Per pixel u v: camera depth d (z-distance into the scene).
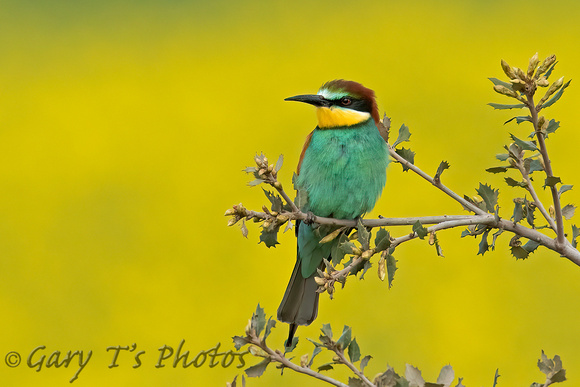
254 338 4.87
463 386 4.48
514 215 5.19
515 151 5.23
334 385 4.85
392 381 4.61
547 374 4.62
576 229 5.23
